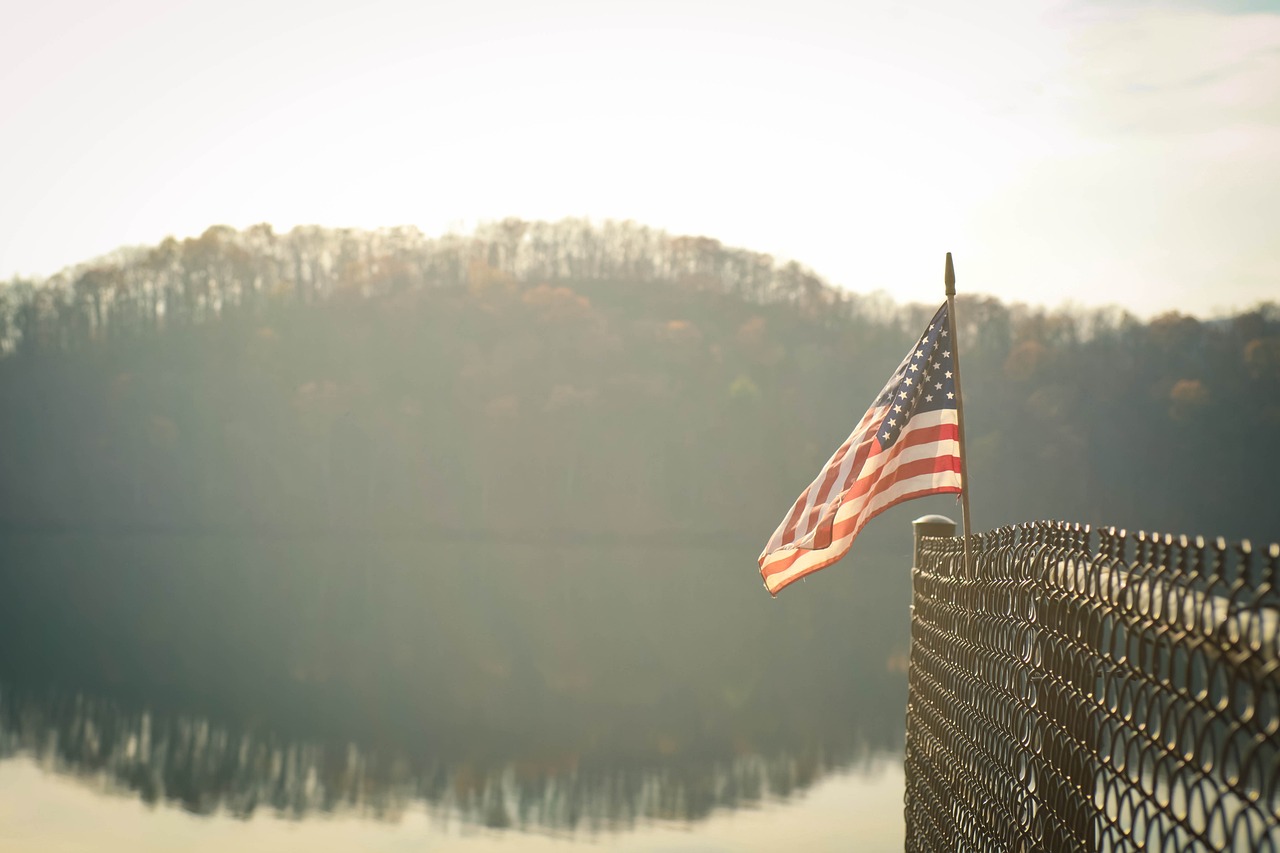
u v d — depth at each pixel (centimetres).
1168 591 214
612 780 1290
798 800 1186
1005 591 354
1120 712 241
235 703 1788
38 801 1139
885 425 495
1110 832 245
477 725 1644
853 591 4728
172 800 1161
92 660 2227
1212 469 7869
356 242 10394
